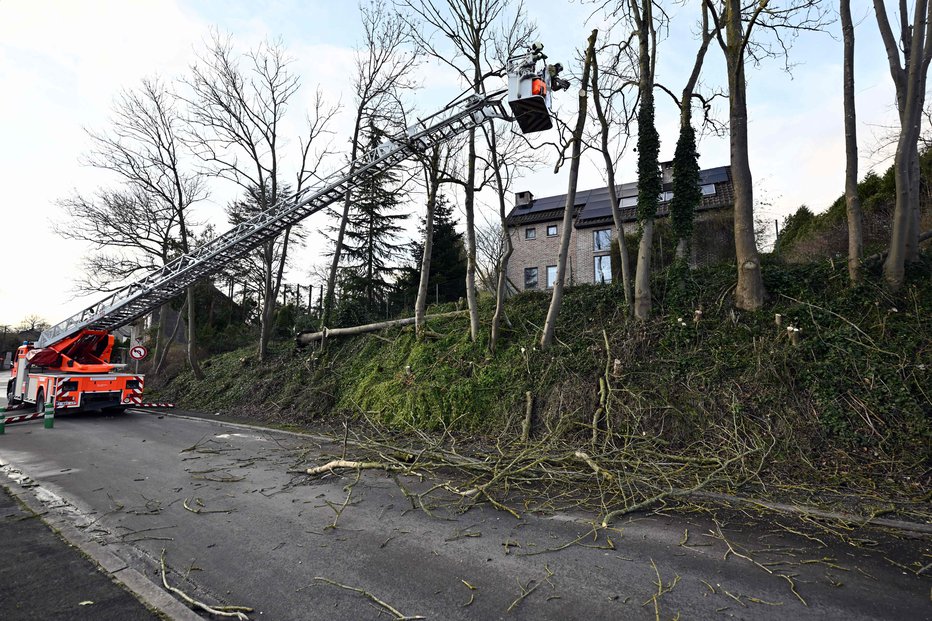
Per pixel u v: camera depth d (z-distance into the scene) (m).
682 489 6.11
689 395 8.77
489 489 6.39
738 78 10.45
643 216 11.34
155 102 19.58
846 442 7.08
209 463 8.06
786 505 5.53
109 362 15.71
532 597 3.54
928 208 13.16
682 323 10.36
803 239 16.36
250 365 18.28
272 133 18.86
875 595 3.55
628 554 4.31
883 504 5.52
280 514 5.46
